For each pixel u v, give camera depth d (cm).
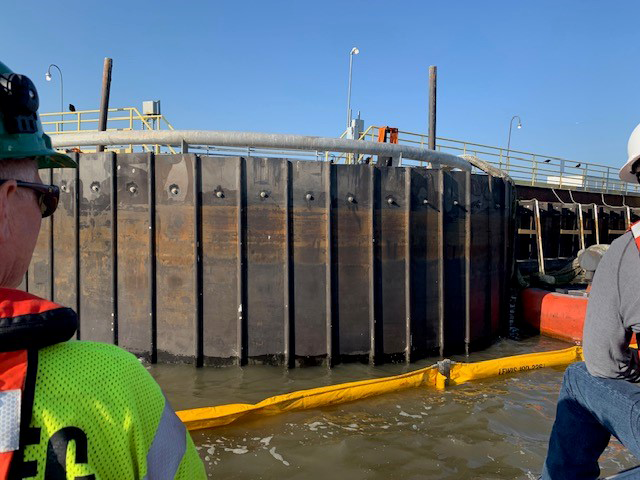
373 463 556
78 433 79
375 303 946
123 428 86
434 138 1380
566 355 920
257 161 910
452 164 1234
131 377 93
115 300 930
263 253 913
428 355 1004
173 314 915
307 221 922
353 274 942
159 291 919
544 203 1947
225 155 951
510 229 1311
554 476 280
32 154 96
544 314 1257
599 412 253
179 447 101
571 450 273
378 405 704
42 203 109
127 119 1470
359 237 944
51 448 76
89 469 78
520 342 1181
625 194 2638
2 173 93
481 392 771
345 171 936
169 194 910
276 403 652
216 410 620
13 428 74
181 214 909
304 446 586
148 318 920
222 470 531
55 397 79
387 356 962
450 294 1028
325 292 929
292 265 918
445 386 781
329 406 688
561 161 2470
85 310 955
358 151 1071
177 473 98
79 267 958
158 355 921
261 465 543
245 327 911
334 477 526
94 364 88
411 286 973
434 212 1005
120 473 85
